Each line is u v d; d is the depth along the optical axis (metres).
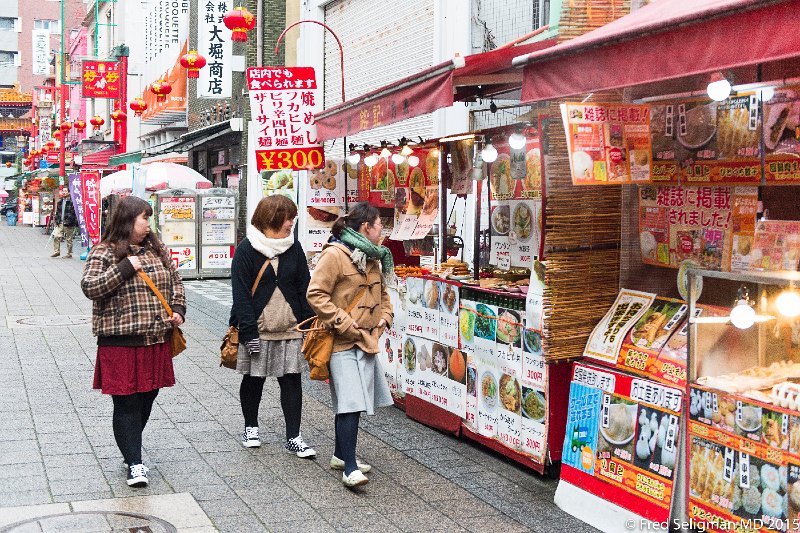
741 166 5.12
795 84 4.77
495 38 10.19
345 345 5.80
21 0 99.56
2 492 5.54
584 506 5.24
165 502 5.43
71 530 4.92
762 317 4.61
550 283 5.65
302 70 9.92
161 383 5.79
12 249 31.55
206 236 20.45
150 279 5.70
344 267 5.77
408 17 12.05
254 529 5.01
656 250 5.73
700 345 4.54
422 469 6.22
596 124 5.21
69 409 7.68
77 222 27.64
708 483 4.42
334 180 10.16
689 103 5.34
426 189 8.49
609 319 5.54
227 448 6.66
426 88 6.38
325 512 5.32
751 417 4.19
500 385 6.36
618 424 5.04
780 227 4.94
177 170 21.41
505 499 5.59
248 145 22.11
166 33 31.83
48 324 12.73
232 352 6.42
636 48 4.24
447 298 7.04
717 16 3.75
